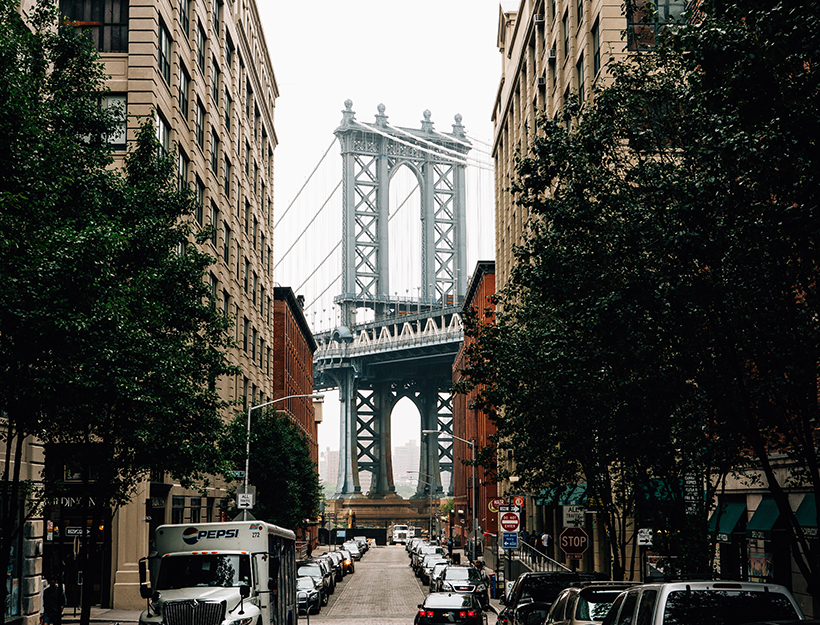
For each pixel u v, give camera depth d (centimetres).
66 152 1752
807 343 1302
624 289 1342
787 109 1030
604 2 3650
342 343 17212
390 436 19125
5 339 1501
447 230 19712
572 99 1672
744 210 1229
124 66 3853
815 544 2242
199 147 4828
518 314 2617
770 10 997
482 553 7944
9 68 1527
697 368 1434
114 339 1667
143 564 1822
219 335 2547
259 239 7219
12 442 2584
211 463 2450
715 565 2914
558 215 1541
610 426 1961
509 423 2689
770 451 2123
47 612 2784
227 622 1634
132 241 2019
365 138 18750
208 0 5184
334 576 5353
